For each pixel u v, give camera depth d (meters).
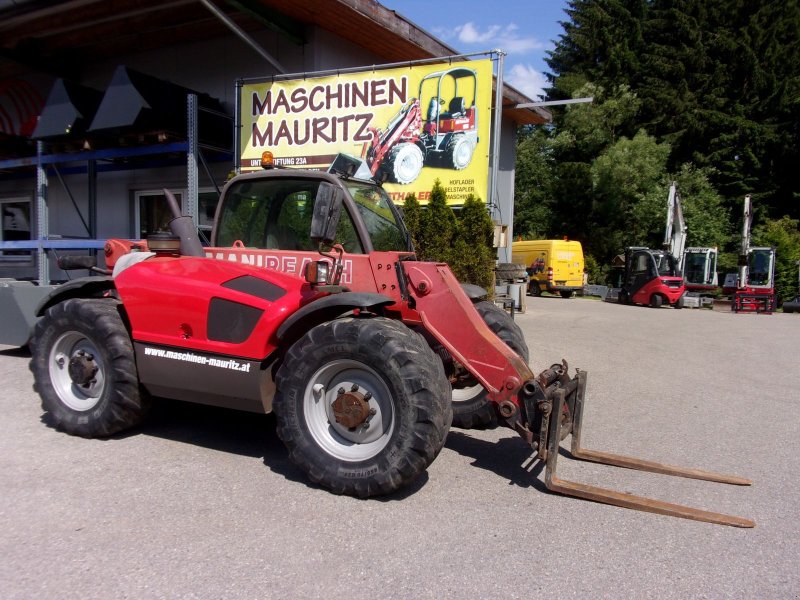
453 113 9.95
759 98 35.44
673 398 7.07
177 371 4.38
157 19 11.11
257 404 4.20
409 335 3.87
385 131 10.23
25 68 13.34
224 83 11.90
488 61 9.70
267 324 4.06
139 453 4.50
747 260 22.84
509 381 4.06
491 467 4.55
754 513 3.90
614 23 39.34
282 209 4.80
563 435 4.39
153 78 9.76
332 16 10.40
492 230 10.16
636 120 35.78
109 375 4.59
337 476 3.81
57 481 3.94
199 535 3.29
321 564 3.04
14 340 7.25
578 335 12.17
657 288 22.75
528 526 3.57
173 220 5.05
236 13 10.77
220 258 4.91
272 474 4.18
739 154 35.03
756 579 3.07
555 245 27.20
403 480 3.72
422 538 3.36
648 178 32.50
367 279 4.44
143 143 10.27
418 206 10.15
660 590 2.94
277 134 10.69
